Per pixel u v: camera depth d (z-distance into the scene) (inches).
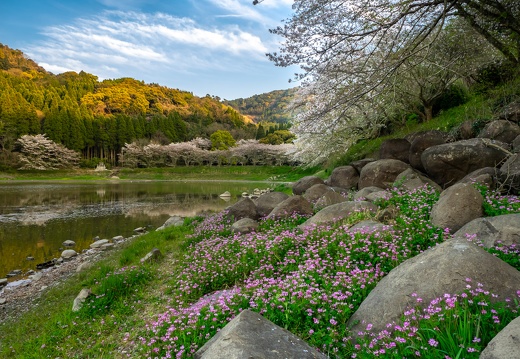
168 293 264.8
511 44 429.4
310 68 386.0
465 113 525.0
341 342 128.9
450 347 103.6
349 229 261.9
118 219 816.3
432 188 347.9
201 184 2103.8
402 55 338.3
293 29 367.9
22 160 2544.3
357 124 751.1
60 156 2755.9
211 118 4837.6
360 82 377.1
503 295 123.7
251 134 4178.2
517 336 91.4
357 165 590.6
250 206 460.8
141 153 3115.2
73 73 5713.6
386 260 197.5
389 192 367.9
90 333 217.8
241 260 260.1
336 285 164.1
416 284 136.7
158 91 5152.6
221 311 163.0
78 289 324.5
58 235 646.5
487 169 332.5
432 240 213.9
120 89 4709.6
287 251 250.8
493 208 236.1
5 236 633.6
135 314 236.4
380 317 132.0
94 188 1734.7
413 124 741.9
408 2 337.1
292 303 152.1
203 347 130.3
